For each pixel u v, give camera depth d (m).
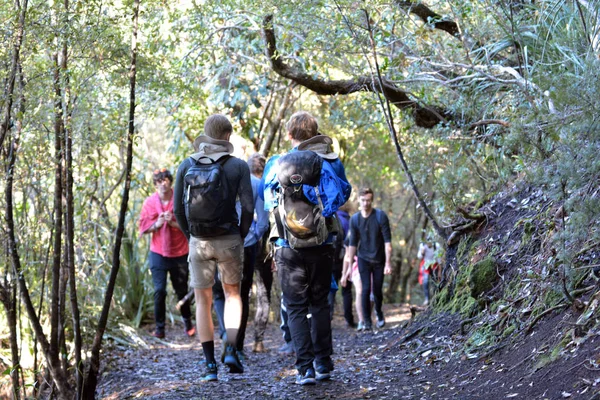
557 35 5.98
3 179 5.01
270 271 7.51
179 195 5.52
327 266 5.38
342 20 6.39
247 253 6.68
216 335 9.70
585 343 3.96
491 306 5.53
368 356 6.43
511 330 4.92
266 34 7.21
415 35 6.72
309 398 4.91
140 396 5.47
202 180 5.29
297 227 5.12
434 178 7.42
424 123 7.64
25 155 5.34
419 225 18.88
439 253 7.25
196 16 7.57
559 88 4.07
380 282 9.65
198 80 8.67
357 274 9.95
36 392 5.74
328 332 5.46
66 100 4.69
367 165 16.28
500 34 7.05
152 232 9.16
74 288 4.75
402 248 19.73
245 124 11.14
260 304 7.52
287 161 5.17
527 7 6.55
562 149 3.90
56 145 4.72
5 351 6.83
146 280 10.55
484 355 4.91
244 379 5.75
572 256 4.21
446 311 6.29
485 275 5.75
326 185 5.16
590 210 3.77
